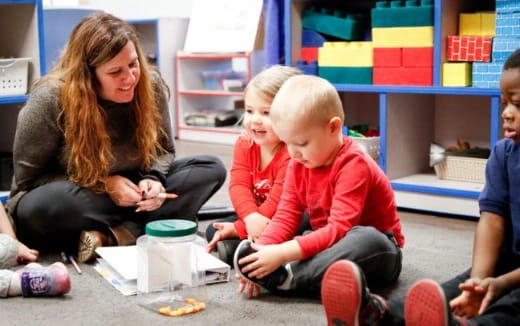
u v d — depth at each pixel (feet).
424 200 7.50
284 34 9.02
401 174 8.07
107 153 5.72
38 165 5.73
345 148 4.69
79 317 4.34
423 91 7.25
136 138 5.94
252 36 12.03
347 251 4.48
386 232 4.91
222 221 5.99
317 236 4.53
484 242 4.14
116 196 5.64
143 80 5.79
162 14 14.90
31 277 4.69
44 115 5.58
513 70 3.59
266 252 4.44
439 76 7.18
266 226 5.13
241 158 5.60
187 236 4.50
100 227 5.70
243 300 4.64
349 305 3.43
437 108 8.54
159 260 4.63
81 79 5.46
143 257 4.69
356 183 4.58
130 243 5.76
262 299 4.66
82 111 5.46
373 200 4.83
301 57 8.44
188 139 13.79
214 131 13.30
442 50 7.17
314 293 4.70
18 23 7.38
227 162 10.81
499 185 4.17
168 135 6.39
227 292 4.82
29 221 5.65
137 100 5.82
